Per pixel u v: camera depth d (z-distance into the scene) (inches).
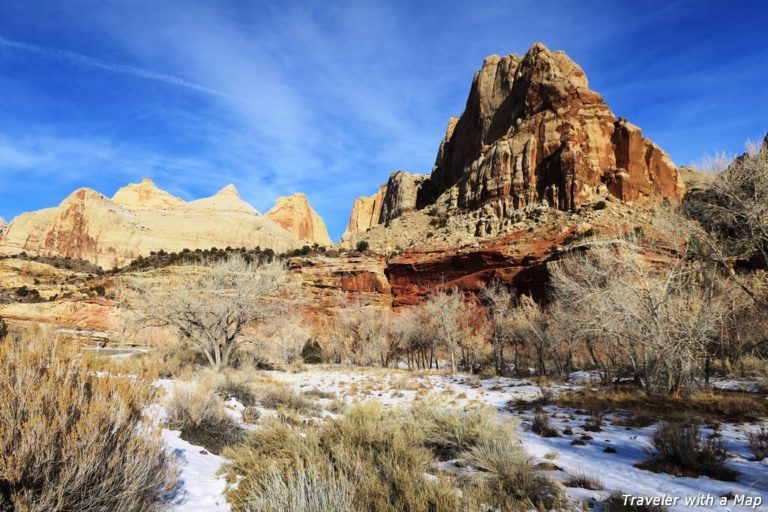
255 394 469.4
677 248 614.2
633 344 722.2
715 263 548.7
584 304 670.5
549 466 256.7
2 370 132.7
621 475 239.6
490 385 848.9
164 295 874.1
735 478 229.6
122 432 139.2
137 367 215.3
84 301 1563.7
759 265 733.3
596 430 383.9
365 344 1694.1
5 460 109.6
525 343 1382.9
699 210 538.6
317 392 666.2
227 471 198.2
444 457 269.6
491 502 176.7
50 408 124.2
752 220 470.3
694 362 557.3
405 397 656.4
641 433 364.5
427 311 1579.7
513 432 327.0
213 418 279.7
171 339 1055.0
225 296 925.8
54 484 110.3
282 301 1029.8
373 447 234.1
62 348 168.1
